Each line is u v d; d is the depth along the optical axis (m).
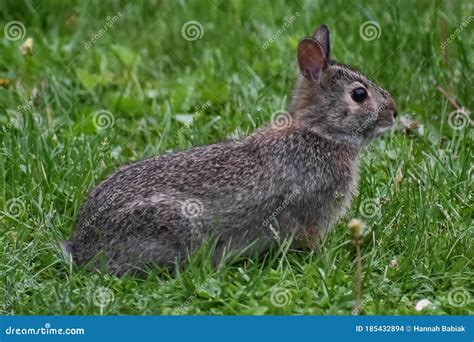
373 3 21.88
